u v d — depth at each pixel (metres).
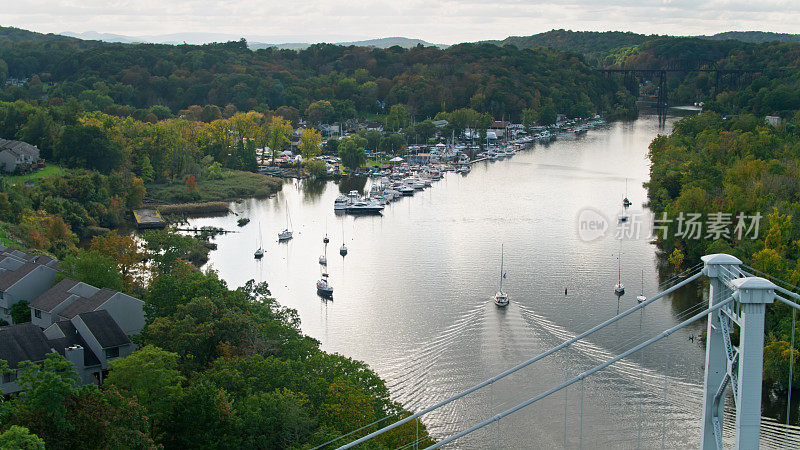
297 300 157.25
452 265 178.12
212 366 100.31
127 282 142.75
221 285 121.31
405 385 117.69
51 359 75.50
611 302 150.62
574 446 101.38
